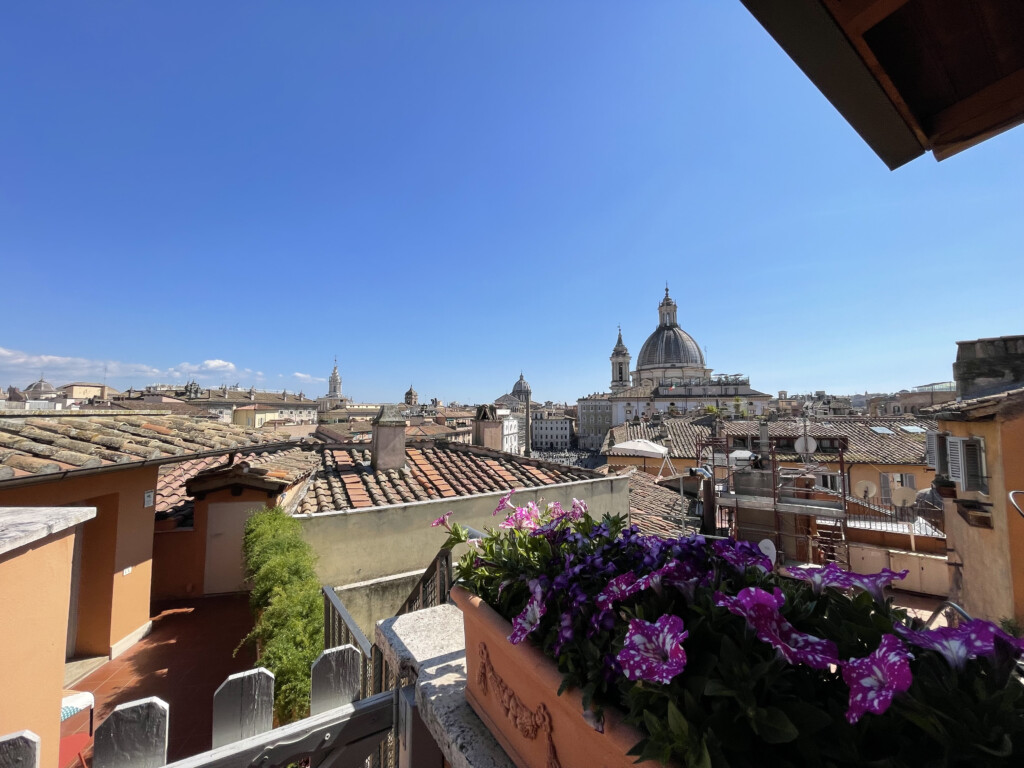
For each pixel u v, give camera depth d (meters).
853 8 1.12
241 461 8.34
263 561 4.59
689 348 93.06
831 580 1.13
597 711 1.04
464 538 2.03
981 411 6.02
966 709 0.76
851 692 0.80
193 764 1.62
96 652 5.65
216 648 6.02
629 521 10.74
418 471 9.75
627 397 81.12
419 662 2.10
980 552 6.62
